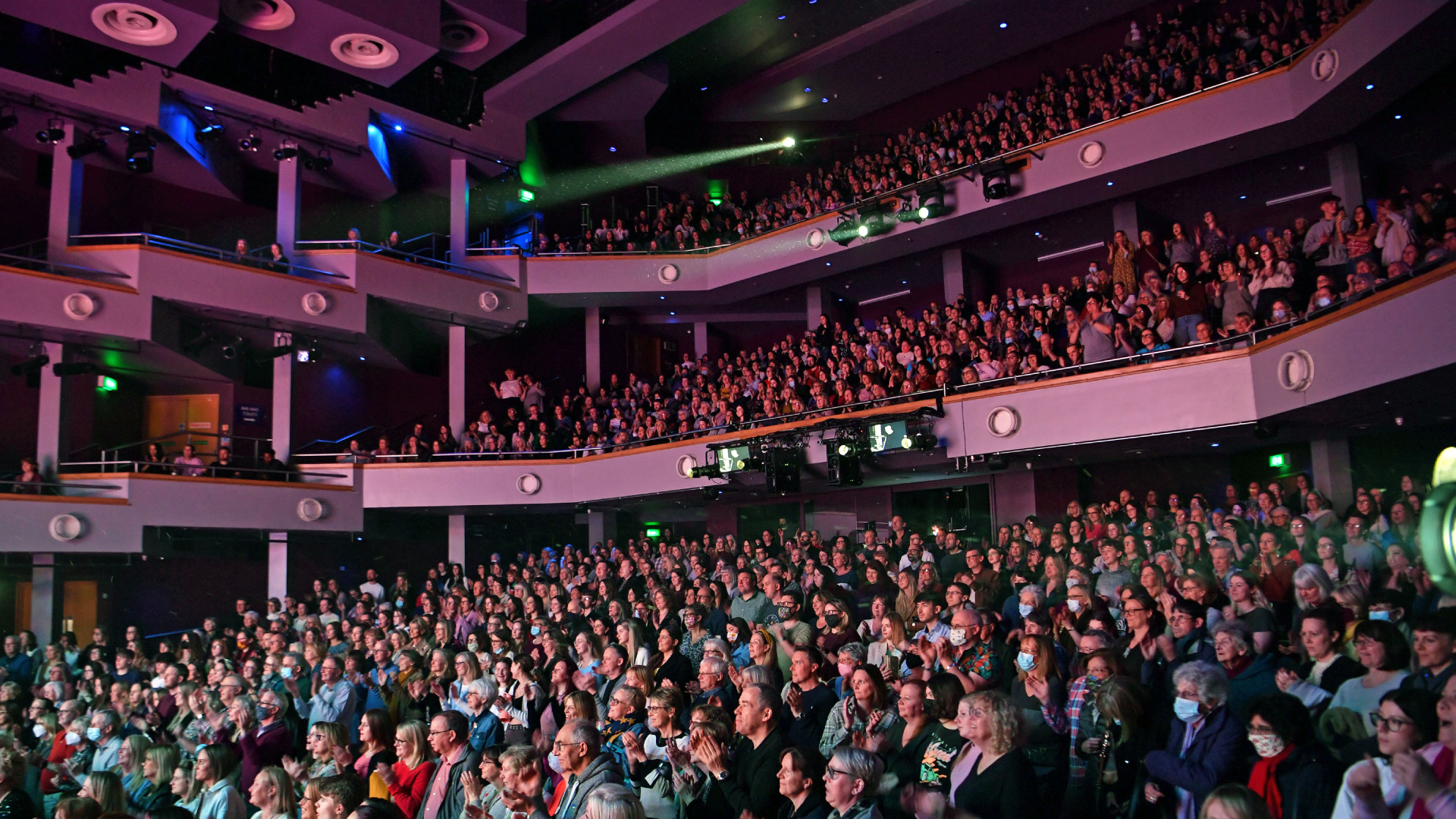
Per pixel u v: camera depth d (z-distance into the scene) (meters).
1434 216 12.38
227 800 6.20
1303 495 10.98
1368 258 11.78
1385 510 10.14
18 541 15.91
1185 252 15.28
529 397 21.91
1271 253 13.32
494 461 20.00
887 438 15.05
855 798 4.42
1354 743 4.39
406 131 20.72
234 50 18.69
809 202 20.42
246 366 20.52
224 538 18.52
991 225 18.31
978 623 6.52
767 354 20.34
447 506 19.97
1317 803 4.01
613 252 21.95
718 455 16.89
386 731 6.95
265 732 7.62
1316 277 13.06
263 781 5.88
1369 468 13.72
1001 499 16.84
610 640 10.30
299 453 20.28
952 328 16.92
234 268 18.00
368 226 22.55
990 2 19.62
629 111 22.56
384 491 19.83
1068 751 5.50
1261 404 12.34
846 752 4.48
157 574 19.50
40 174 18.19
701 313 24.47
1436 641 4.54
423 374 23.17
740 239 21.34
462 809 6.12
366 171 21.06
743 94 23.66
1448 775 3.42
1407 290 9.77
